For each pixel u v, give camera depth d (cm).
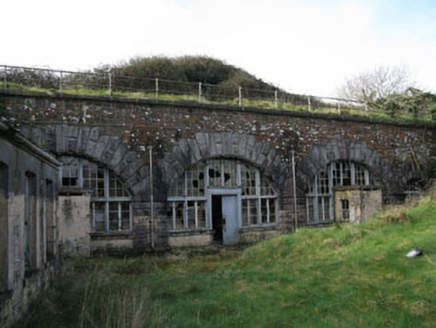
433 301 639
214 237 1758
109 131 1341
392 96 2434
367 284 754
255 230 1575
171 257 1245
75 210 1236
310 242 1125
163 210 1393
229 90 2823
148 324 568
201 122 1487
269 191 1634
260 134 1595
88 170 1334
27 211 699
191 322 590
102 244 1309
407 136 1986
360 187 1695
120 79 2412
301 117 1692
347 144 1794
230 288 798
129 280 892
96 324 569
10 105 1220
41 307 613
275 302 693
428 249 884
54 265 870
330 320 590
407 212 1220
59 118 1278
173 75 2661
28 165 650
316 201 1709
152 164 1389
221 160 1545
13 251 548
